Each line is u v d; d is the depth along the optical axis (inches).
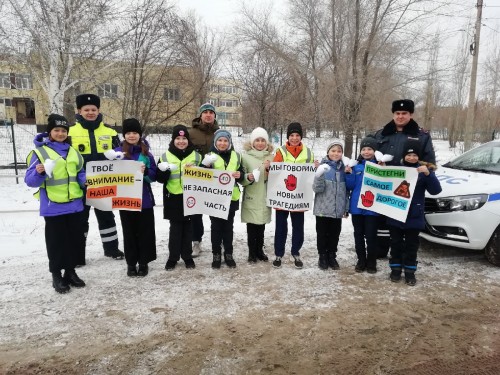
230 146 196.7
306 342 131.9
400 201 179.0
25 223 269.9
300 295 168.4
